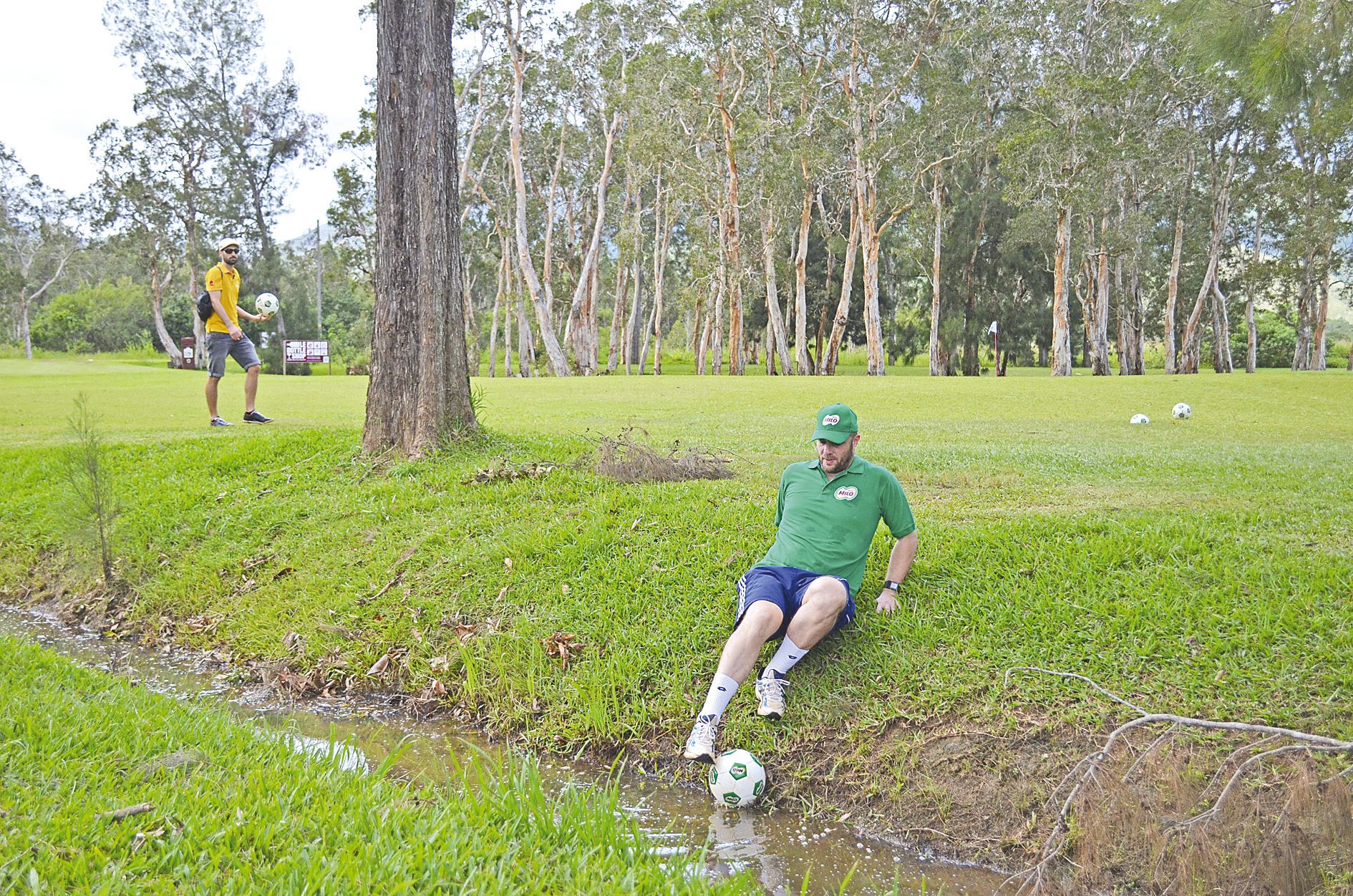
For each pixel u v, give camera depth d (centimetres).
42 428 1303
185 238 5291
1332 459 994
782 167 3862
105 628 697
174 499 856
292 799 344
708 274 4269
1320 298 5144
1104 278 4319
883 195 4178
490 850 314
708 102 4106
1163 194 4769
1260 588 502
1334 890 330
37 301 7912
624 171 5194
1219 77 860
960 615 518
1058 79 3738
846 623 511
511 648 561
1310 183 4284
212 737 413
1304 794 347
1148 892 354
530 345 4916
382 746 496
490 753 493
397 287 921
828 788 438
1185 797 370
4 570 805
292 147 5347
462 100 4647
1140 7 902
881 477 511
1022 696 449
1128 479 846
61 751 376
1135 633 478
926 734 446
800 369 4366
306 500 832
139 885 278
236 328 1182
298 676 585
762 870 380
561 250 5531
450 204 934
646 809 435
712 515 690
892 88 3953
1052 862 374
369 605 639
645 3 4194
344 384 2525
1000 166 4391
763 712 463
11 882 273
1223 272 5153
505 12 4244
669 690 506
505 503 769
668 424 1416
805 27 3928
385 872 292
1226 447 1139
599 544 648
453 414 950
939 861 391
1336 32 741
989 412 1783
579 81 4603
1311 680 423
